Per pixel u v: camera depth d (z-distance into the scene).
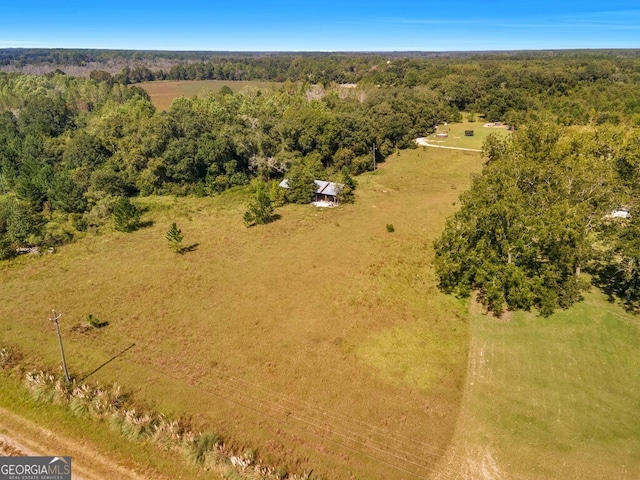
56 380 25.23
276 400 24.44
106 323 31.61
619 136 46.41
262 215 51.16
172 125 66.69
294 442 21.77
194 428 22.50
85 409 23.22
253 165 67.94
